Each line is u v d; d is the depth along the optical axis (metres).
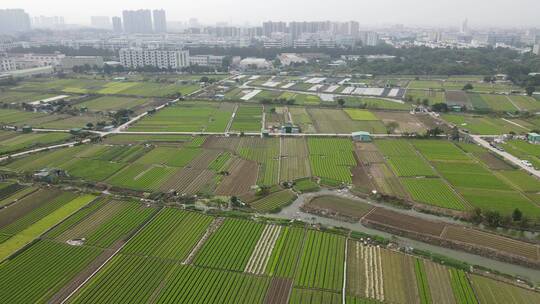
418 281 61.00
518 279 61.44
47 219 79.12
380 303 56.50
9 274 62.88
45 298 57.75
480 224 78.00
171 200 87.25
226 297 57.69
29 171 101.69
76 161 109.69
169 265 64.94
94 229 75.56
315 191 92.69
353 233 73.81
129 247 69.94
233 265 64.81
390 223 77.69
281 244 70.50
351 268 64.06
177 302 56.81
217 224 77.19
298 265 64.81
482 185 94.62
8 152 115.00
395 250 68.75
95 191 91.44
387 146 123.06
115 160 110.94
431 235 73.31
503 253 67.69
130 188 93.25
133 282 61.03
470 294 58.12
